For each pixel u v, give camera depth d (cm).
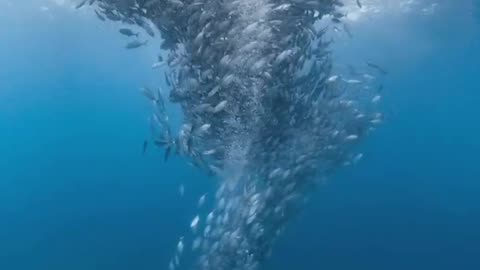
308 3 890
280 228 1060
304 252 1595
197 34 845
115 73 4534
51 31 2919
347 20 2091
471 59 3438
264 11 845
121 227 1894
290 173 1023
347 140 1124
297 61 930
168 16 880
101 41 3159
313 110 1030
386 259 1571
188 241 1619
